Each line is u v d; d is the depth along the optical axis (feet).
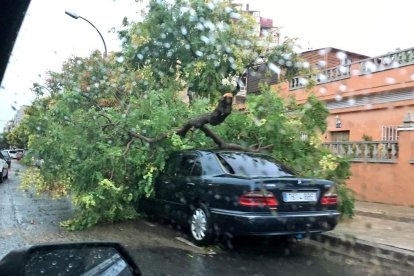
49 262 7.30
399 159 41.88
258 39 46.96
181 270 18.40
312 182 20.94
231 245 22.99
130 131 26.99
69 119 28.22
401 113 47.91
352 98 53.88
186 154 25.40
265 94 28.99
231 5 45.75
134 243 22.80
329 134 57.06
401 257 21.09
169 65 44.55
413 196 40.11
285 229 20.01
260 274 18.26
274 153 27.73
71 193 27.12
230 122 28.86
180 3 42.65
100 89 36.24
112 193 25.35
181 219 24.22
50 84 49.85
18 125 32.37
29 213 31.76
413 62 46.06
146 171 26.53
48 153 27.27
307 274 18.56
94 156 26.16
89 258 8.04
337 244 24.12
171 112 28.48
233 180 20.74
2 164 63.72
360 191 45.21
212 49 43.29
